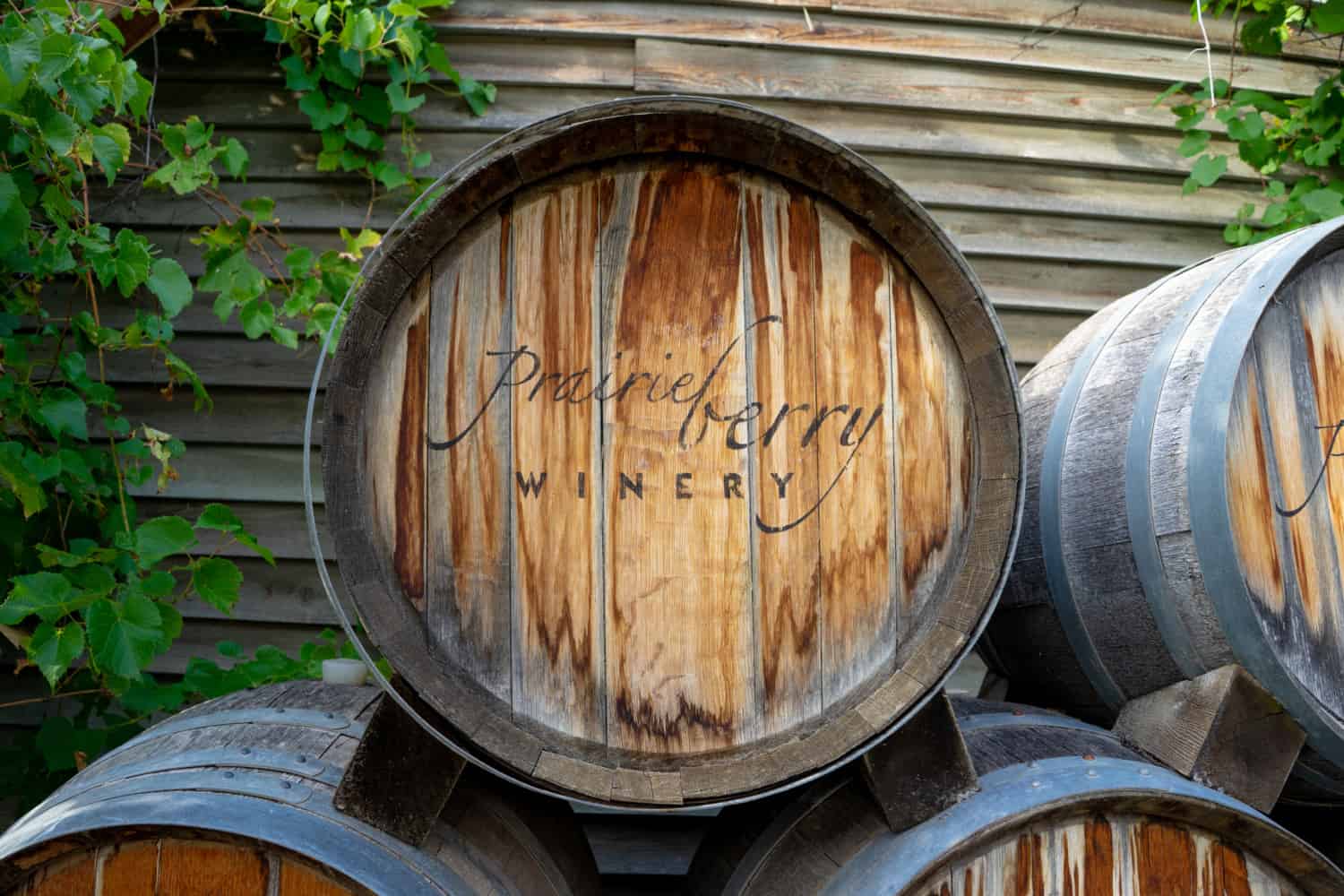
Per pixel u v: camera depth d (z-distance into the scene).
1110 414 2.06
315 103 3.27
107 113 3.22
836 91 3.49
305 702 1.97
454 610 1.63
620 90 3.46
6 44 2.20
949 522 1.74
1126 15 3.62
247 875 1.51
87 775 1.76
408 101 3.27
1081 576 2.05
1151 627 1.92
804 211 1.75
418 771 1.60
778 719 1.68
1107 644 2.02
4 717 3.12
